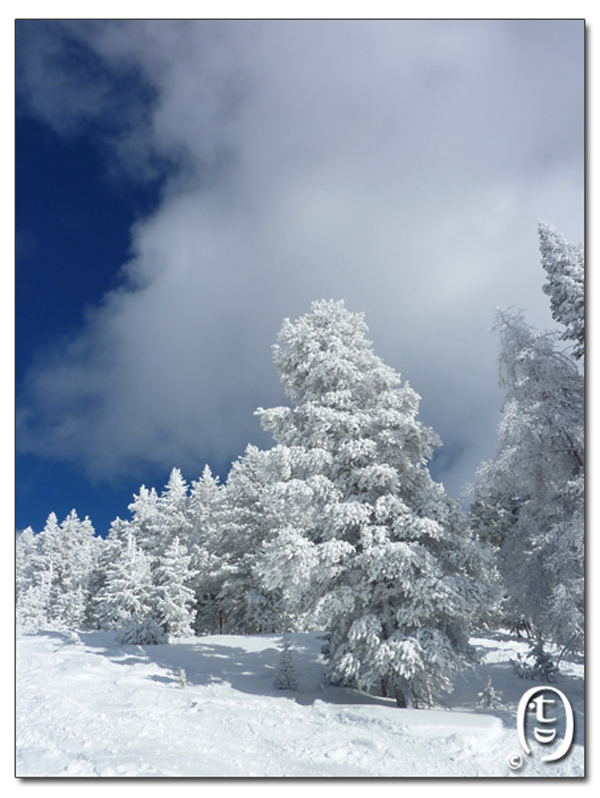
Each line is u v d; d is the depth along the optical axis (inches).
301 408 733.9
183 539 1594.5
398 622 614.9
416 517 605.3
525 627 1051.9
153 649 859.4
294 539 602.9
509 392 681.6
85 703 523.8
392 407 709.3
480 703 552.1
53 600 1903.3
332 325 775.7
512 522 853.2
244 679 709.9
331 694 644.7
